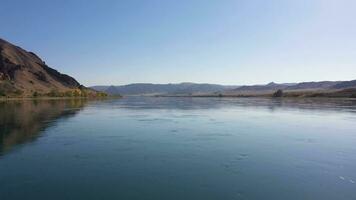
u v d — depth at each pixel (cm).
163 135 3156
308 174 1870
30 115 5100
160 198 1499
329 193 1570
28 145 2623
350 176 1834
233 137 3059
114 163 2072
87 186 1648
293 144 2736
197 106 8431
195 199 1486
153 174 1847
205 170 1931
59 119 4591
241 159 2202
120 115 5394
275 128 3728
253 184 1689
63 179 1753
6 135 3089
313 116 5300
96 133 3262
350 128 3759
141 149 2491
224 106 8450
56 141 2809
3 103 8681
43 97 13988
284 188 1633
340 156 2306
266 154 2350
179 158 2209
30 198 1491
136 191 1581
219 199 1491
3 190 1591
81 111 6225
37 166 1995
